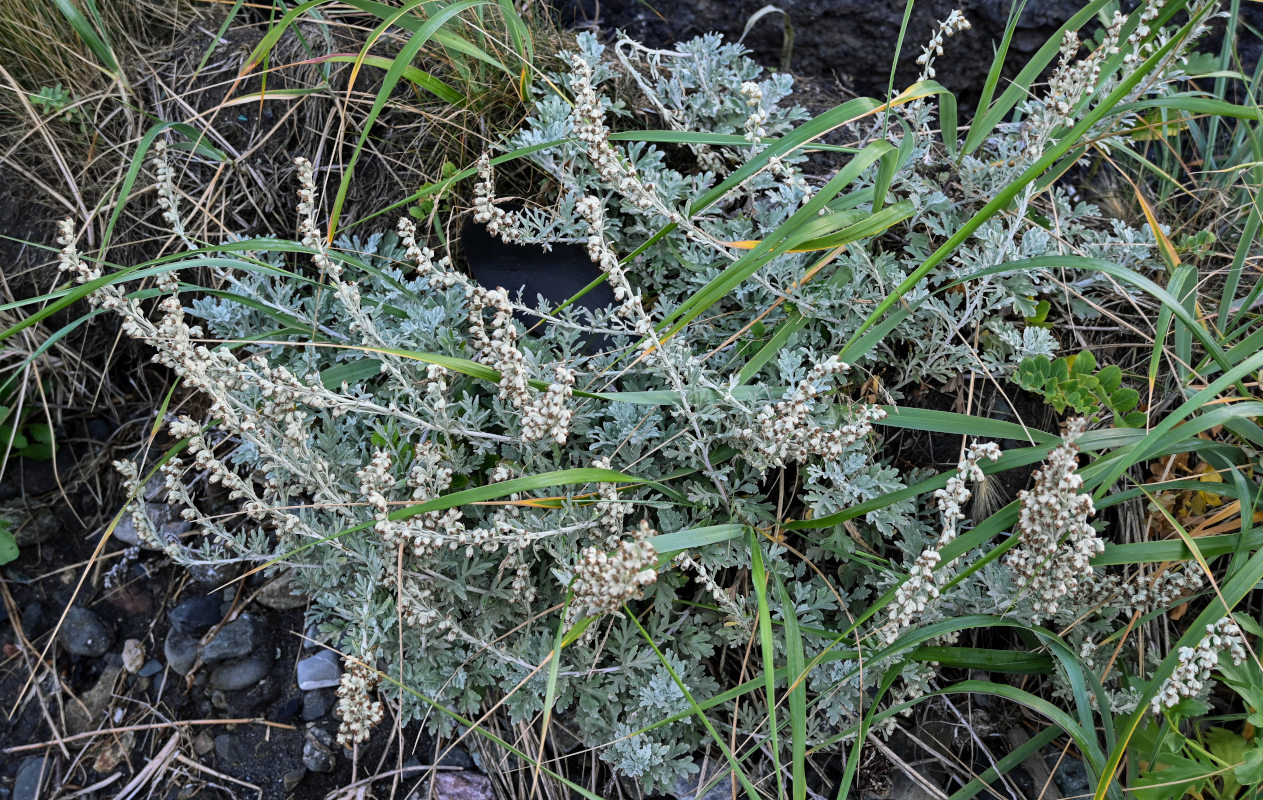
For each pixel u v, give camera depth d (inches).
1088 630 92.5
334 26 126.5
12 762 111.7
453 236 117.1
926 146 106.7
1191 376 96.1
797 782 75.3
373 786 106.1
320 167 124.4
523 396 84.5
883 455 107.3
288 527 92.4
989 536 82.7
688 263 104.5
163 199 100.5
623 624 96.8
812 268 94.0
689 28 134.5
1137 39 92.0
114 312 127.5
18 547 120.1
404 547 95.3
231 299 101.3
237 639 114.3
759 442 88.0
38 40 124.6
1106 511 100.8
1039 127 95.1
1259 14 130.7
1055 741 98.1
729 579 103.8
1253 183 108.3
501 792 102.7
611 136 92.1
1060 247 102.7
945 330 101.7
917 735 100.5
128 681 115.8
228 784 108.9
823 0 129.5
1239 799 81.7
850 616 95.7
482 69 115.1
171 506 123.8
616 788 100.2
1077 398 91.3
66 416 128.0
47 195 125.1
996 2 126.9
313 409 108.3
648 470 98.6
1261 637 84.4
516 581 90.7
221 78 130.0
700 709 80.9
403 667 100.1
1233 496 91.0
